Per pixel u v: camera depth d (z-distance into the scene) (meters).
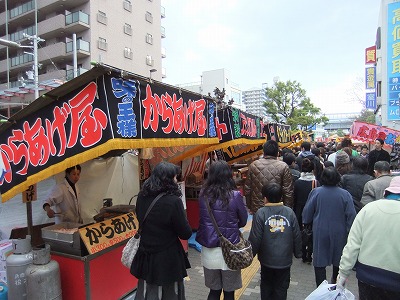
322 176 3.98
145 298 2.88
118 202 5.46
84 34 27.02
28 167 3.04
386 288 2.34
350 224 3.77
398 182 2.52
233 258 3.04
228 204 3.16
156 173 2.91
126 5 30.03
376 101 23.56
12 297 3.25
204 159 7.36
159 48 34.38
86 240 3.41
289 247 3.31
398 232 2.34
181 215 2.85
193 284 4.47
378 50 22.83
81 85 2.82
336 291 2.58
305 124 34.38
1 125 3.11
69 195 4.44
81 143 2.81
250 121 7.43
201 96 4.64
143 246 2.87
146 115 3.23
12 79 32.00
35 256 3.17
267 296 3.46
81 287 3.36
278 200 3.39
